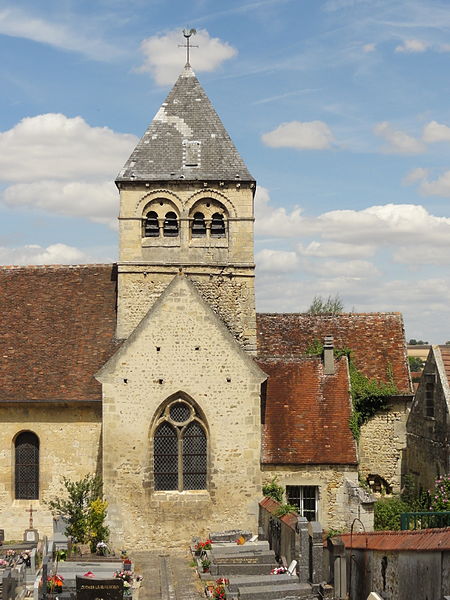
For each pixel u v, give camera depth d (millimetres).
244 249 33938
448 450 28547
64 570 25016
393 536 17953
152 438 29578
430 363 31406
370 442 33781
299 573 23328
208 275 33812
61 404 30750
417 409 33156
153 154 34250
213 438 29594
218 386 29672
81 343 32625
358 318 36594
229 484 29516
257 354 34531
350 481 29344
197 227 34188
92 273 35625
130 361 29562
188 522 29344
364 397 33562
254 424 29703
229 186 33906
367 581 19359
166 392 29531
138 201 33750
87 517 28359
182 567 26641
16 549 28234
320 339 35812
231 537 28484
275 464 29531
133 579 24906
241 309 33812
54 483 30719
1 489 30766
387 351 35188
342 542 21609
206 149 34375
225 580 23891
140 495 29297
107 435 29328
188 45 36406
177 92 35594
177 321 29750
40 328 33250
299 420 30719
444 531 15422
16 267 35969
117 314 33375
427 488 31328
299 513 29734
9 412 30906
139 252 33719
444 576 14375
